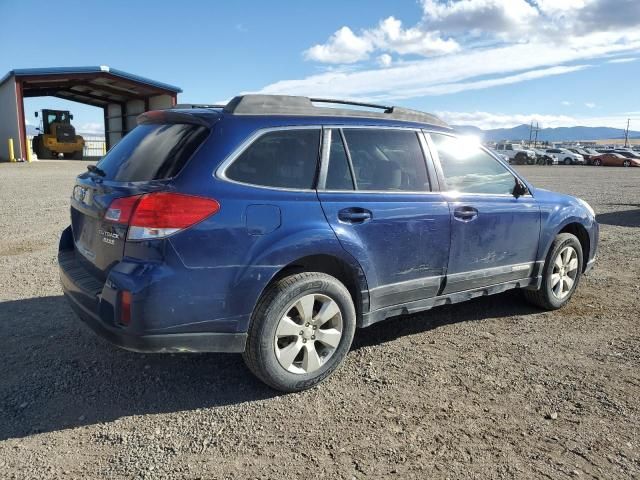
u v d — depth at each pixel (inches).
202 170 127.6
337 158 148.6
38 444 117.1
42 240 325.7
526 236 191.3
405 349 169.9
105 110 2007.9
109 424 125.4
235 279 129.0
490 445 118.4
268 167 136.9
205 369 154.5
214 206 126.0
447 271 169.5
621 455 115.4
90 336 175.6
